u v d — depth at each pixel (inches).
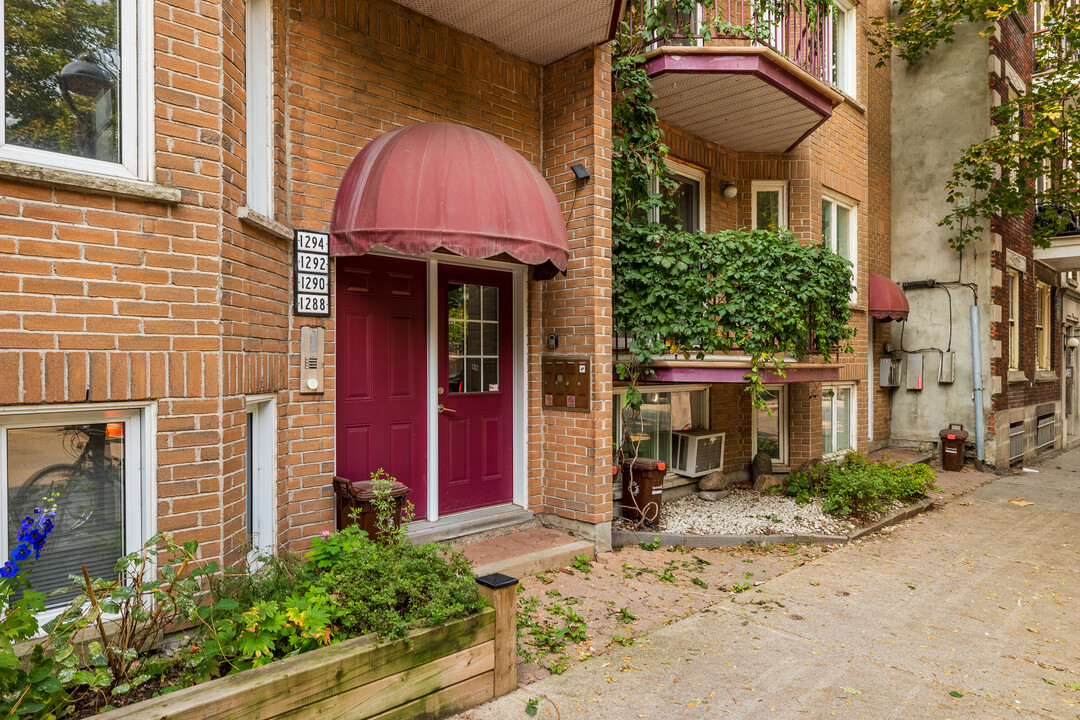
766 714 123.2
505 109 223.8
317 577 135.5
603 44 220.7
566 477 225.5
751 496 294.8
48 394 106.0
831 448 369.7
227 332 130.1
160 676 109.3
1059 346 582.9
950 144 442.0
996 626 168.2
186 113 122.5
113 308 113.3
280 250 161.2
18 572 102.0
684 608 175.5
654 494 241.3
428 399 207.9
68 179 106.3
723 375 243.6
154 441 118.5
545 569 197.2
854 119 375.2
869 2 437.1
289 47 169.2
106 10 116.0
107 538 120.0
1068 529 271.3
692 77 248.2
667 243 236.8
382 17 189.2
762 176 329.7
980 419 425.4
